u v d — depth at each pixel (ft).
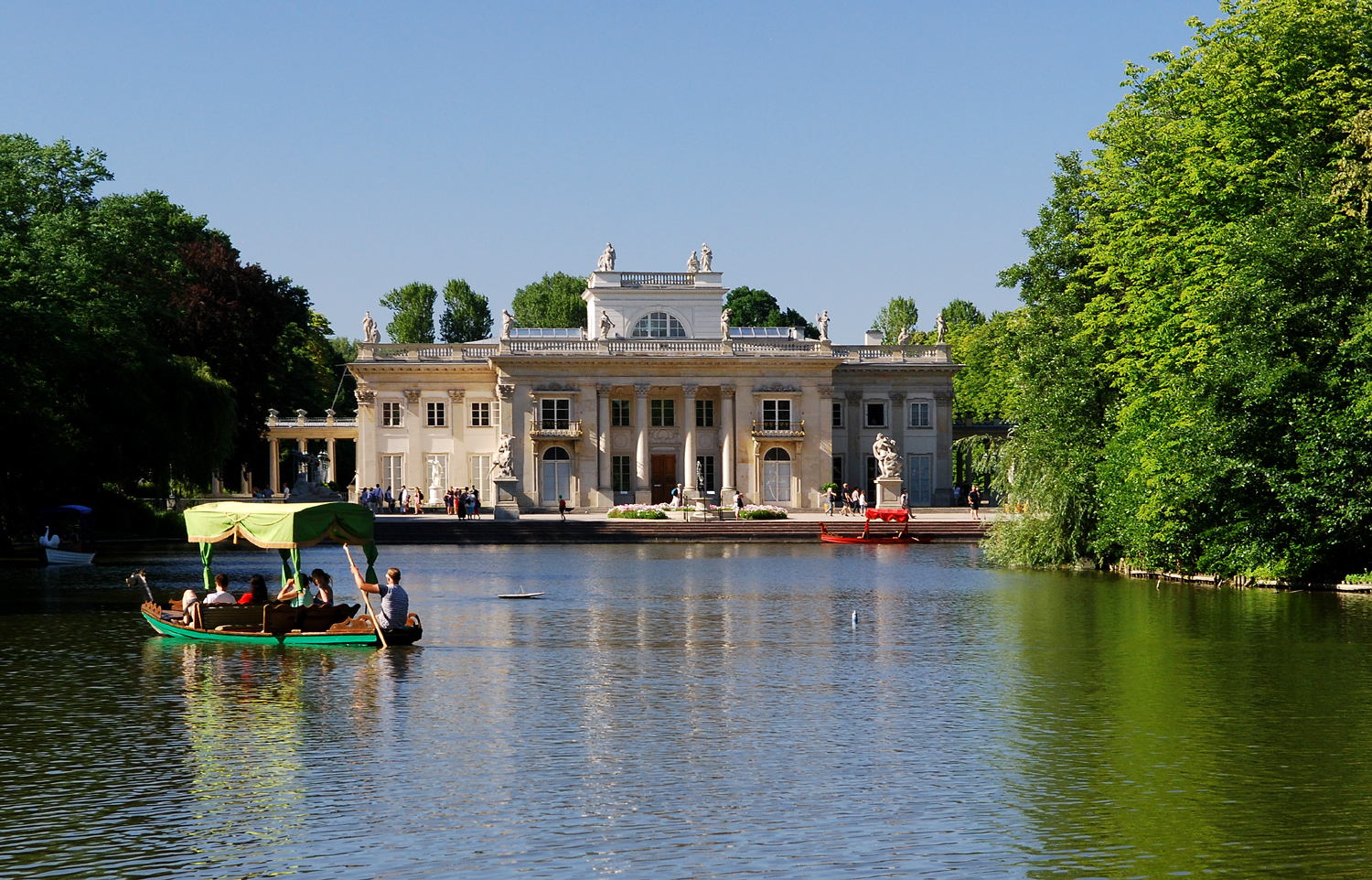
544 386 380.17
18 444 208.03
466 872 54.24
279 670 100.53
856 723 81.15
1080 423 191.93
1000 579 179.93
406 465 391.04
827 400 388.57
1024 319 211.82
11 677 97.04
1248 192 158.40
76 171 262.88
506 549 261.03
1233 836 58.49
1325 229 148.97
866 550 256.11
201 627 116.06
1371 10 151.53
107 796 64.90
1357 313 147.02
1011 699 88.53
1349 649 109.40
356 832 59.16
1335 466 146.61
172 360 254.47
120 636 118.93
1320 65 154.20
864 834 58.85
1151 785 66.69
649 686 93.86
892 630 123.44
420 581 179.93
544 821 60.70
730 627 126.72
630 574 191.21
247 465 359.25
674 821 60.75
